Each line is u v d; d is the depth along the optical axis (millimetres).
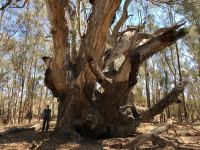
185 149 7863
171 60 31359
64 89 11492
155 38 10094
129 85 10344
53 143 9609
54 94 12141
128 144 8109
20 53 28469
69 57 11617
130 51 10109
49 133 12141
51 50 28219
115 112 11055
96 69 10102
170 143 8031
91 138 10930
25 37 25531
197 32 21906
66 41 11227
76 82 10906
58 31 10914
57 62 11422
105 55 12031
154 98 38969
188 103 37625
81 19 15039
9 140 10602
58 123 11203
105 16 9578
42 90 39562
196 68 31781
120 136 11445
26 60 29562
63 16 10648
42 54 29375
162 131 8641
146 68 29672
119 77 10219
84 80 10680
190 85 33719
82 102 10844
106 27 9750
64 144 9438
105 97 10812
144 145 8859
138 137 8094
